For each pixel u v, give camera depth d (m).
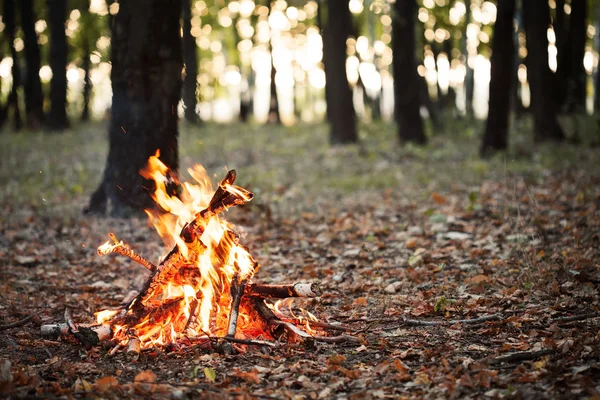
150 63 9.26
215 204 4.91
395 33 19.20
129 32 9.23
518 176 12.58
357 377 4.35
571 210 9.45
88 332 4.89
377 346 4.90
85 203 10.89
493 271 6.79
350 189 12.38
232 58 37.50
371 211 10.36
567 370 4.25
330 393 4.13
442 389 4.06
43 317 5.83
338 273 7.10
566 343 4.59
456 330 5.18
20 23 23.83
